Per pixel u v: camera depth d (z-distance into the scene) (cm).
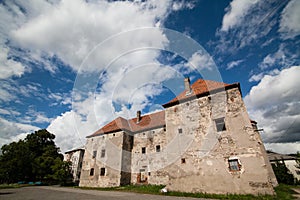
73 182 1980
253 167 730
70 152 2398
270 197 647
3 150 2303
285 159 2150
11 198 736
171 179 894
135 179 1409
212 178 795
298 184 1709
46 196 797
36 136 2572
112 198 711
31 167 2161
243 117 834
